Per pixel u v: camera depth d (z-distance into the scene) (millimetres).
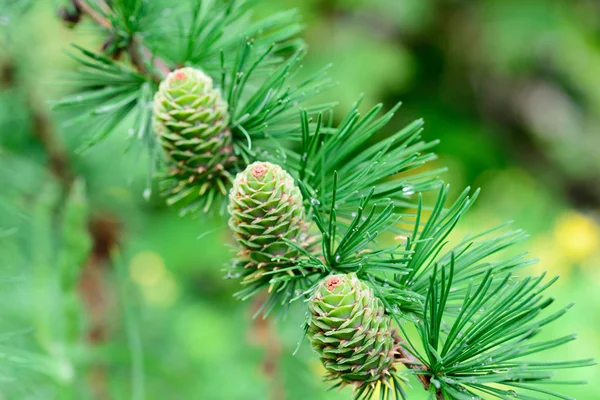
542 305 340
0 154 531
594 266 1237
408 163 378
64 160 542
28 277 492
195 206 397
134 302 639
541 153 1499
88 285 595
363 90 1212
